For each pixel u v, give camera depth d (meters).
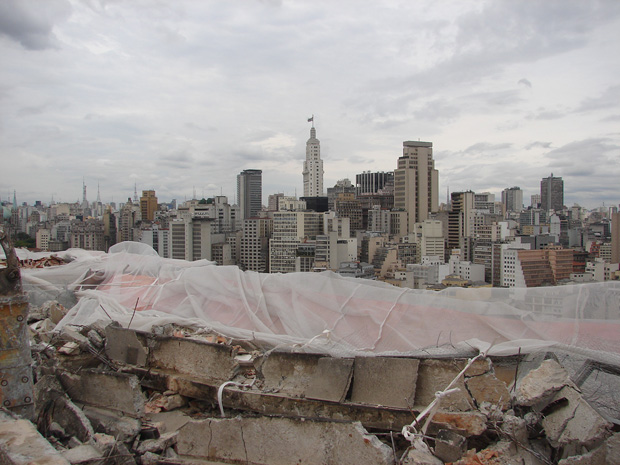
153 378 5.69
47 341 6.36
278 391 5.18
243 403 5.09
